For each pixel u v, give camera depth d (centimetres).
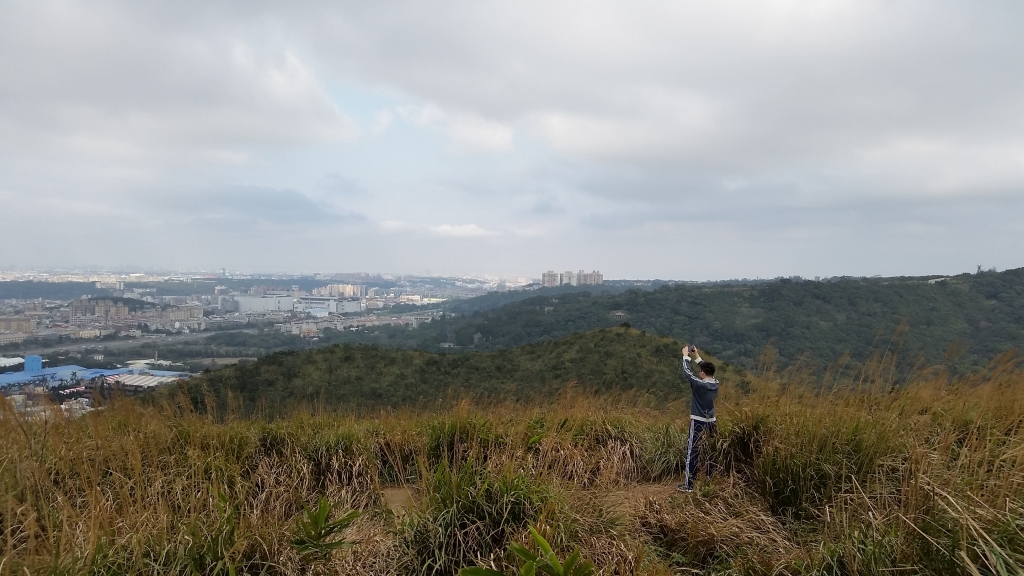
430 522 382
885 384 532
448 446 582
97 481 390
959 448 404
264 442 573
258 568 333
